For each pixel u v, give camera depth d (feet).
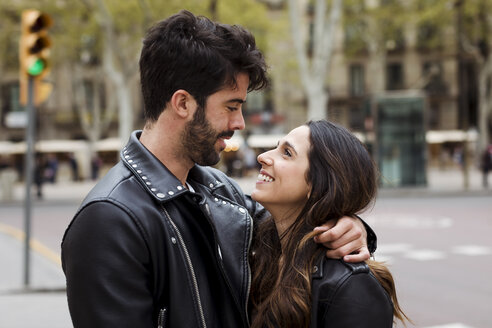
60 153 124.77
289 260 5.48
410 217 42.70
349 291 4.95
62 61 104.83
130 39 82.69
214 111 4.96
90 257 4.43
